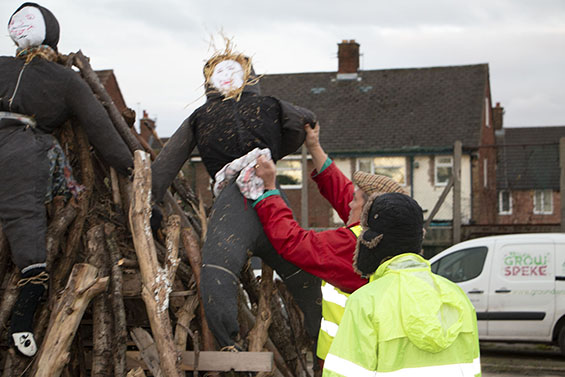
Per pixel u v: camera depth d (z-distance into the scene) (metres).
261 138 3.86
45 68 4.00
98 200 4.40
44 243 3.68
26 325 3.52
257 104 3.96
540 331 9.51
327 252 3.47
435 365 2.24
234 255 3.64
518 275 9.66
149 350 3.67
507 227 14.94
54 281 3.93
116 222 4.30
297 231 3.54
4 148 3.76
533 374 8.52
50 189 3.90
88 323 4.00
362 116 27.52
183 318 3.88
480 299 9.77
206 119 3.94
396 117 27.16
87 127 4.07
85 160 4.25
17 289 3.68
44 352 3.38
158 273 3.66
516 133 42.12
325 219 22.81
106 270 3.83
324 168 4.35
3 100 3.91
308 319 4.18
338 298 3.55
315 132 4.25
